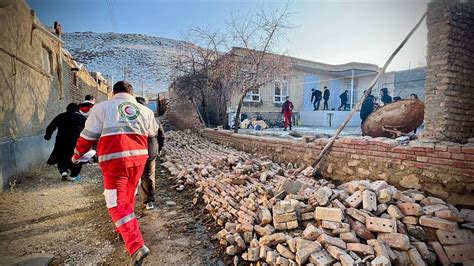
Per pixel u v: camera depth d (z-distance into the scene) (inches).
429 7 149.6
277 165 208.4
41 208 142.5
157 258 100.7
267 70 363.6
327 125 577.6
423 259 86.4
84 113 219.3
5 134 175.2
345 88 761.6
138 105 106.7
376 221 94.0
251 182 158.2
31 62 222.4
